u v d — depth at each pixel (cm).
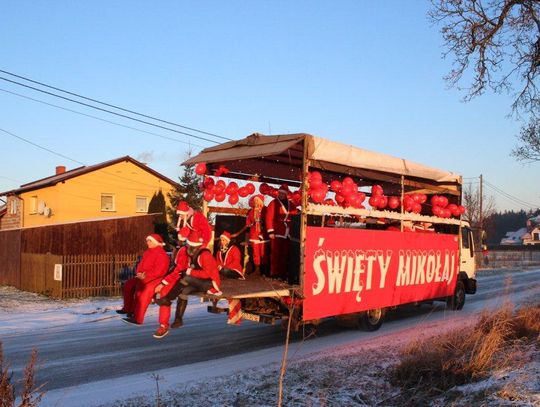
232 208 1133
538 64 1412
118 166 3156
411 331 1077
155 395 634
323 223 948
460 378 650
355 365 759
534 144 2233
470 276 1477
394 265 1116
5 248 2206
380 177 1171
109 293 1905
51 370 764
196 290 819
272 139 929
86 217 3041
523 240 10281
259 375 719
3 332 1102
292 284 924
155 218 2430
